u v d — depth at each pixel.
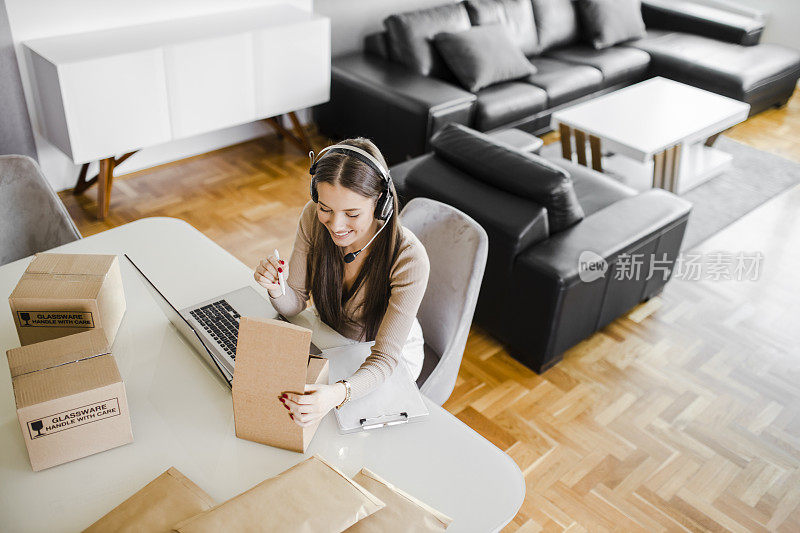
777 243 3.40
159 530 0.97
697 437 2.27
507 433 2.24
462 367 2.51
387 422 1.23
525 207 2.33
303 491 1.00
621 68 4.65
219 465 1.12
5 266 1.61
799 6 5.27
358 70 3.97
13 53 2.99
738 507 2.03
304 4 3.91
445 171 2.55
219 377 1.31
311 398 1.11
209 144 3.90
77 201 3.35
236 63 3.33
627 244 2.41
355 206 1.24
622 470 2.13
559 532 1.92
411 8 4.52
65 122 2.91
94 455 1.13
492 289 2.49
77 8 3.08
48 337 1.31
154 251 1.69
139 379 1.29
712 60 4.65
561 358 2.58
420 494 1.10
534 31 4.65
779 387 2.52
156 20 3.34
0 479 1.08
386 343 1.34
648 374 2.54
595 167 3.70
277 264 1.37
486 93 4.01
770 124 4.79
